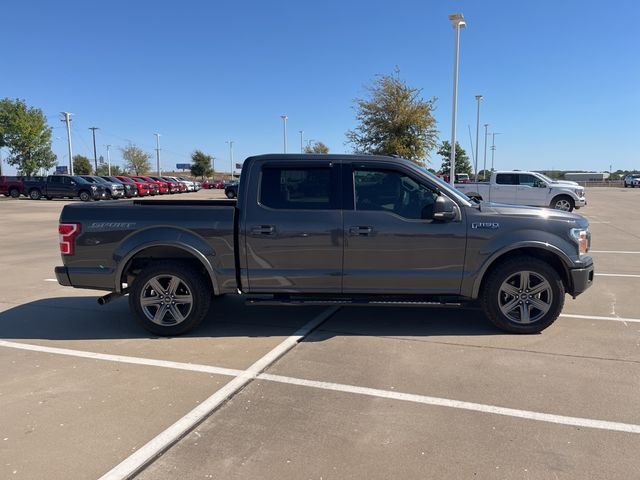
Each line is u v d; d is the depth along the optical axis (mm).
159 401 3809
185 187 53344
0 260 10586
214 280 5273
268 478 2850
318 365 4508
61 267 5391
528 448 3137
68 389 4031
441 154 49281
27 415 3598
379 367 4449
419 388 4016
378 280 5246
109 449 3150
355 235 5176
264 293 5359
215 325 5766
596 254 10820
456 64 22156
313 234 5195
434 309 6383
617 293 7188
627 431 3336
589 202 30062
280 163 5305
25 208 27188
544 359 4617
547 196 21453
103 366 4527
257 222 5211
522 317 5285
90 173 95875
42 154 49344
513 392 3926
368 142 28719
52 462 3012
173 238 5223
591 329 5500
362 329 5555
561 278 5438
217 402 3785
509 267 5219
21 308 6617
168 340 5258
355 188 5270
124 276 5461
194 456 3072
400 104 27766
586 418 3510
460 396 3863
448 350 4867
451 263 5203
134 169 102750
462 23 21688
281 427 3414
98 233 5277
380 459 3027
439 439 3246
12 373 4375
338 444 3197
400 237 5172
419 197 5266
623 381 4121
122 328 5711
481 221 5164
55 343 5188
